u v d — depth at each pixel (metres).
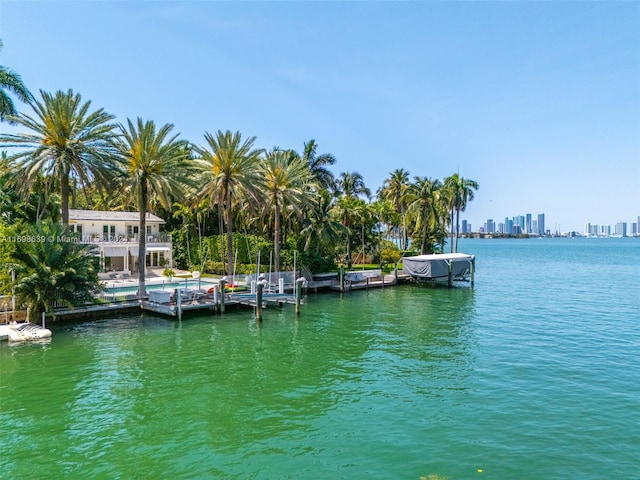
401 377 18.89
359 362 21.14
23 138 32.34
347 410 15.48
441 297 43.38
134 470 11.73
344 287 47.16
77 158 32.53
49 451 12.70
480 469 11.59
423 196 67.69
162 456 12.44
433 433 13.67
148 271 53.88
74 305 28.58
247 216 56.44
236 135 42.88
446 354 22.36
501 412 15.16
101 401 16.36
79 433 13.81
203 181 43.66
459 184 72.81
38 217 42.94
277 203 46.84
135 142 36.00
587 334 26.61
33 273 26.47
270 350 23.36
